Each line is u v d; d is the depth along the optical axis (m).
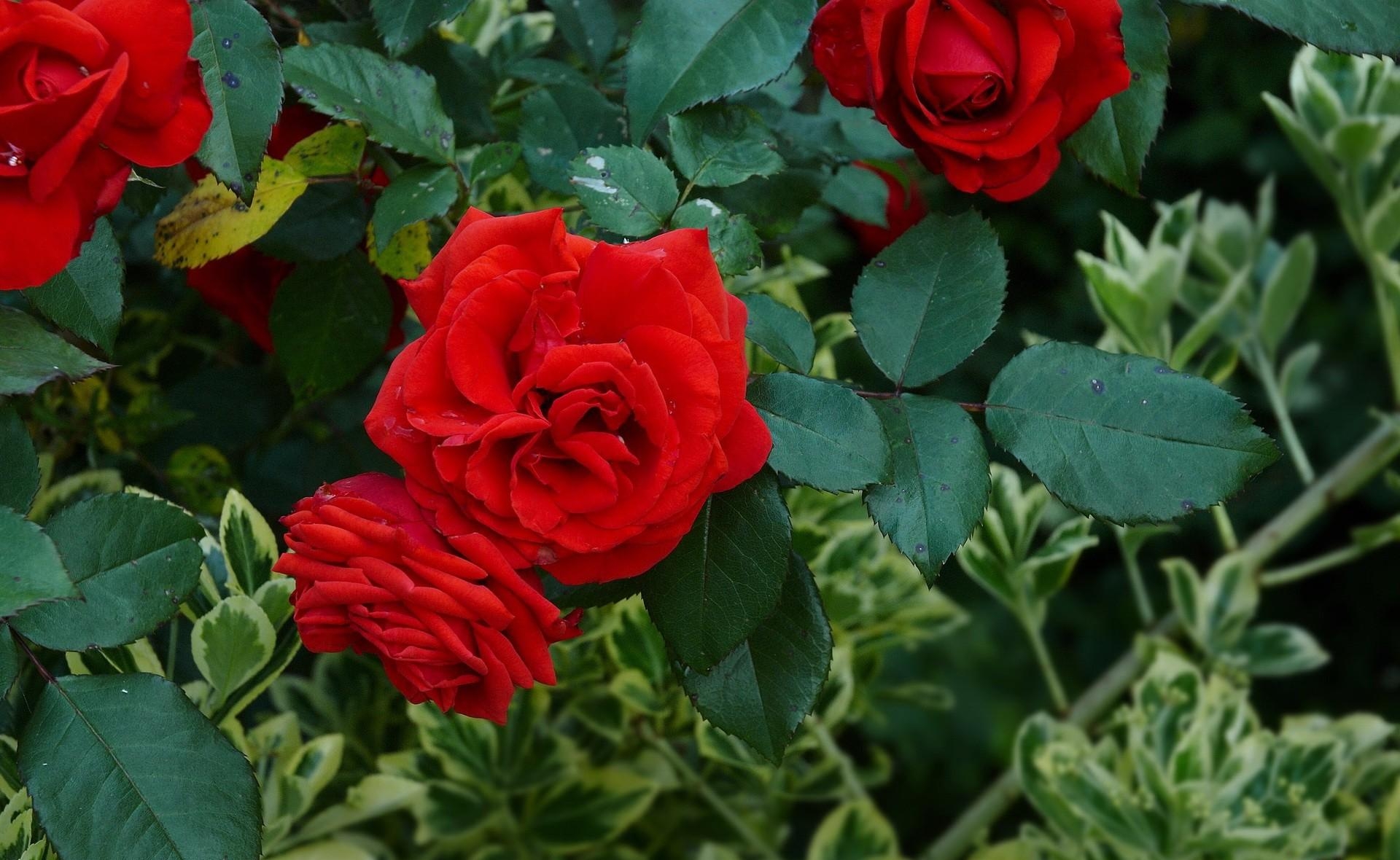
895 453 0.82
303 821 0.97
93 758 0.78
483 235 0.77
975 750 1.87
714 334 0.77
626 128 0.87
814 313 1.78
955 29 0.81
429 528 0.77
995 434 0.82
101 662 0.86
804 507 1.06
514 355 0.77
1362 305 2.17
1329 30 0.82
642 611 1.01
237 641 0.87
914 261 0.85
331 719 1.04
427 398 0.76
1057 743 1.03
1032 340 1.03
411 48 0.85
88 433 0.97
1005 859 1.04
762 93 0.93
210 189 0.86
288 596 0.88
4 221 0.75
